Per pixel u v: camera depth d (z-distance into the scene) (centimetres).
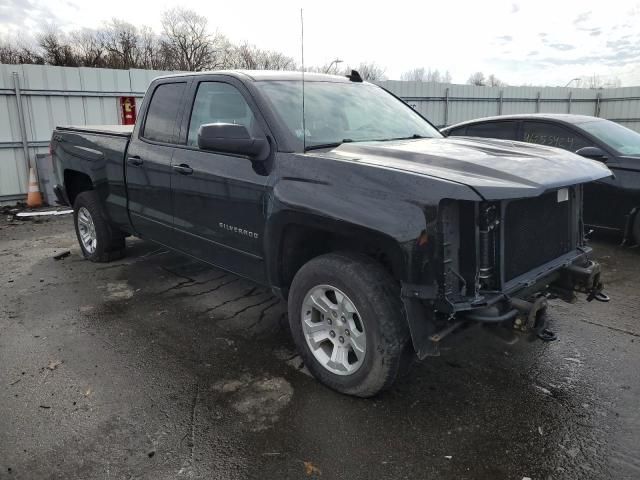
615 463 250
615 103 1958
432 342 266
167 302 462
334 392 312
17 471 245
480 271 264
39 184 977
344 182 283
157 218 442
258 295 477
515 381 327
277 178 317
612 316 428
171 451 260
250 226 342
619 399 305
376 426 280
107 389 317
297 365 347
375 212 265
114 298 472
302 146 324
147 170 440
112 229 561
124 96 1092
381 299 276
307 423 282
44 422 284
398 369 281
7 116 966
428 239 251
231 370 341
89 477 242
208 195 373
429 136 405
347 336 298
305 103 362
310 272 305
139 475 243
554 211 313
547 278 304
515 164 281
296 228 316
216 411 294
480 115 1739
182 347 374
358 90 422
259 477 243
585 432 274
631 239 612
